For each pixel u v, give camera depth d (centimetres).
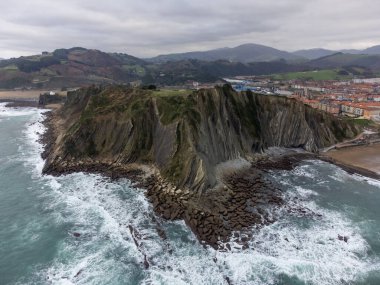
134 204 5947
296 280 4053
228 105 8500
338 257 4512
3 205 5938
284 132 9462
